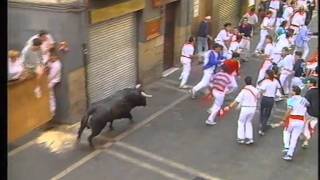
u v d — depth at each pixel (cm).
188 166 1372
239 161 1409
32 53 1416
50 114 1498
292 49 2064
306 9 2988
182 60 1938
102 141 1484
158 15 1953
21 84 1360
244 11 2850
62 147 1441
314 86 1572
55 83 1530
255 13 2752
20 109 1368
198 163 1389
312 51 2572
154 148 1463
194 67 2177
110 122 1523
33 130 1489
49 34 1503
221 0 2564
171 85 1978
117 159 1391
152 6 1902
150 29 1916
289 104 1402
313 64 1964
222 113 1656
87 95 1623
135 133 1548
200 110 1747
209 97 1839
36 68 1412
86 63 1585
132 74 1895
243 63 2312
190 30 2220
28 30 1512
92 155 1405
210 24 2403
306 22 2864
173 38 2133
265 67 1894
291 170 1375
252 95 1472
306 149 1497
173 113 1714
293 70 1883
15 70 1328
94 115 1423
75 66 1548
